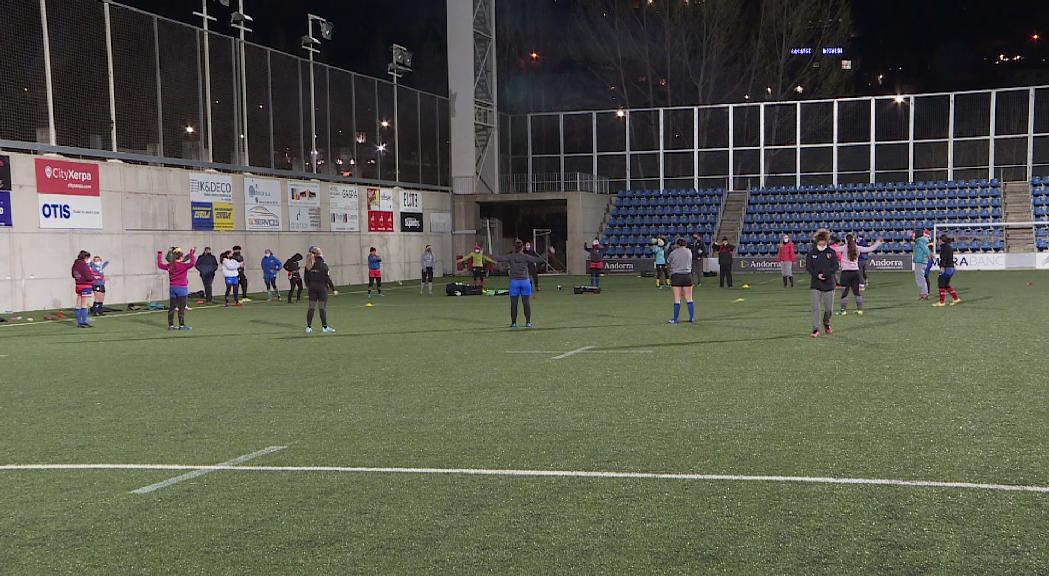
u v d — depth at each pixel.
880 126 44.22
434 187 42.31
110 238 25.09
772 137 45.44
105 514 5.34
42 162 23.03
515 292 16.92
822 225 41.84
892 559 4.32
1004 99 42.69
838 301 21.36
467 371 11.19
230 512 5.33
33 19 23.00
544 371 11.01
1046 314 16.97
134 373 11.69
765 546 4.54
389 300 26.42
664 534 4.75
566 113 47.44
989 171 43.06
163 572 4.36
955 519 4.89
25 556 4.63
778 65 52.69
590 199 42.78
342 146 35.75
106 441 7.44
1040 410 7.86
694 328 15.87
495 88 45.59
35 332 17.92
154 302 25.16
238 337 16.27
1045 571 4.14
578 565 4.33
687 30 52.81
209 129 29.02
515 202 43.97
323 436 7.45
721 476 5.88
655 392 9.26
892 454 6.38
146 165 26.53
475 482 5.88
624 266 41.22
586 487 5.70
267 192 31.23
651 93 52.78
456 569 4.30
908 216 41.44
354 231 35.94
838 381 9.70
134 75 26.19
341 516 5.20
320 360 12.66
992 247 38.81
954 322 15.73
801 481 5.72
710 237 41.72
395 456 6.67
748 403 8.50
